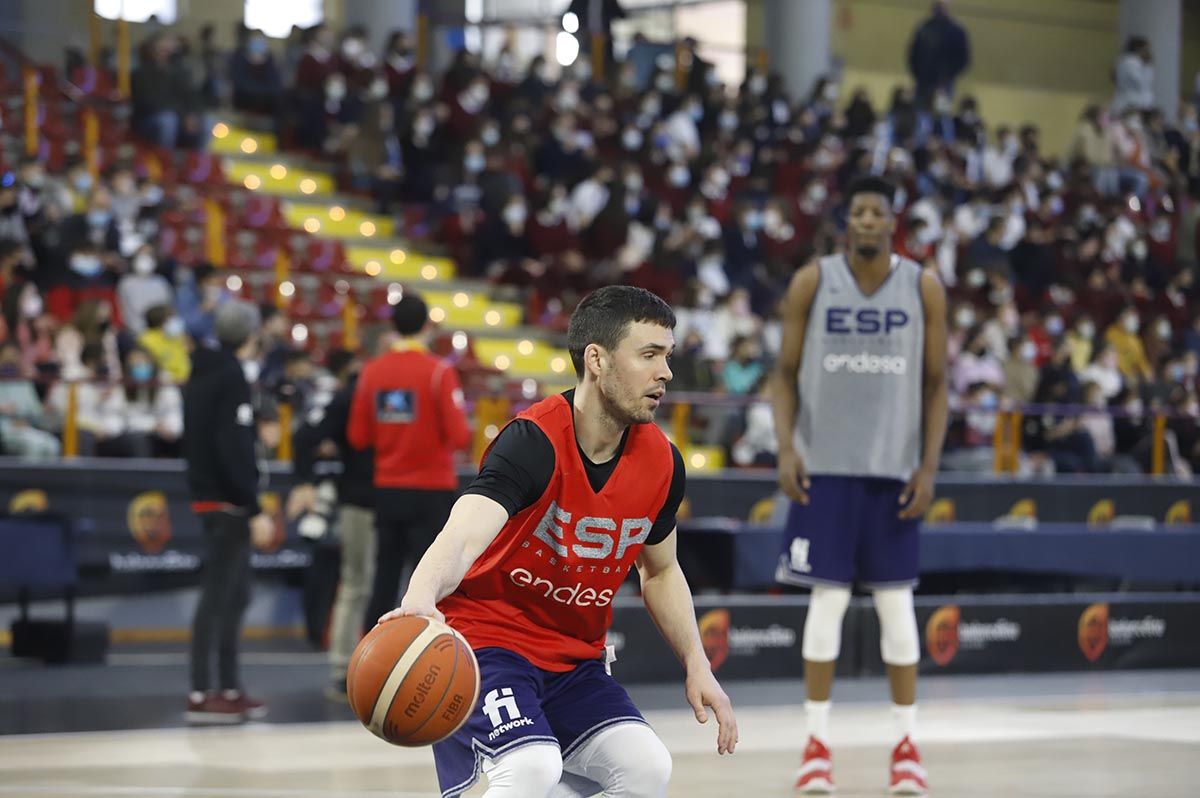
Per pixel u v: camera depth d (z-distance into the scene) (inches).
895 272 304.5
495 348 707.4
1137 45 1118.4
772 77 979.3
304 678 445.1
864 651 458.3
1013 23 1307.8
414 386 386.9
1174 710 408.2
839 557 301.6
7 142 727.7
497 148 808.9
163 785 297.7
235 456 375.9
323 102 826.8
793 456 306.8
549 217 767.7
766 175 885.8
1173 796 296.4
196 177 762.2
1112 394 739.4
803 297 306.7
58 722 369.1
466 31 1182.3
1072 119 1333.7
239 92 843.4
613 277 735.1
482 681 175.3
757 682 453.4
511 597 179.9
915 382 304.5
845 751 342.0
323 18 1131.3
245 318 380.8
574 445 175.0
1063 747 350.0
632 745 176.2
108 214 632.4
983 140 1032.8
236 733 358.0
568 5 1039.0
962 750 345.1
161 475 509.7
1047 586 520.1
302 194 782.5
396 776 309.0
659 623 189.5
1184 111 1127.6
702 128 923.4
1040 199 979.3
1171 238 1013.2
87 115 753.6
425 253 770.2
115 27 995.3
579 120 869.2
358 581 409.7
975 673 471.5
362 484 405.1
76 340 545.3
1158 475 666.8
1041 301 845.2
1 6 979.9
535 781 169.2
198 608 380.8
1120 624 490.9
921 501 300.7
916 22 1285.7
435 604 167.8
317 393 538.3
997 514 601.6
